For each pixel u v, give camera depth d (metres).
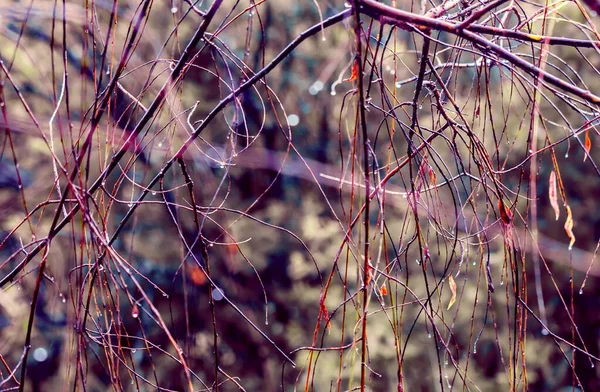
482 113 3.00
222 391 6.54
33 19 3.83
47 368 4.79
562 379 6.60
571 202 6.54
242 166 5.94
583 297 6.69
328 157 6.60
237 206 6.64
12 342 4.66
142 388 5.67
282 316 6.75
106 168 1.56
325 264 6.23
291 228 6.61
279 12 6.18
